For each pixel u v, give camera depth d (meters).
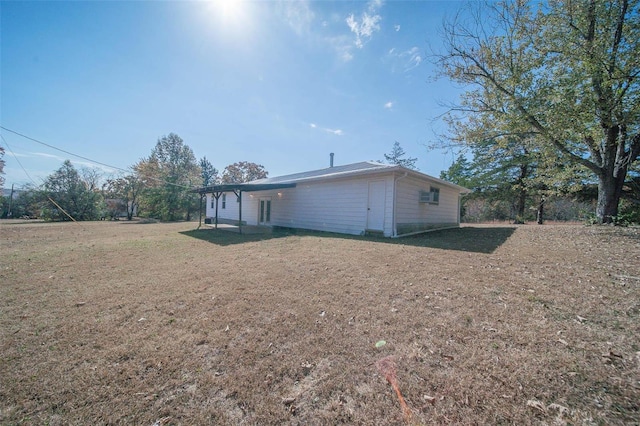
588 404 1.48
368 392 1.63
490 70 8.45
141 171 25.94
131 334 2.39
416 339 2.23
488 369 1.81
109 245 7.48
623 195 9.98
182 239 8.73
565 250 5.60
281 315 2.76
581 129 7.38
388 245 6.87
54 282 3.98
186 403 1.57
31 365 1.93
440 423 1.39
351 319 2.64
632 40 6.86
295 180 11.91
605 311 2.69
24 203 24.34
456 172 22.27
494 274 4.03
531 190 15.16
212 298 3.28
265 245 7.22
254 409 1.52
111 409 1.53
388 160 30.12
